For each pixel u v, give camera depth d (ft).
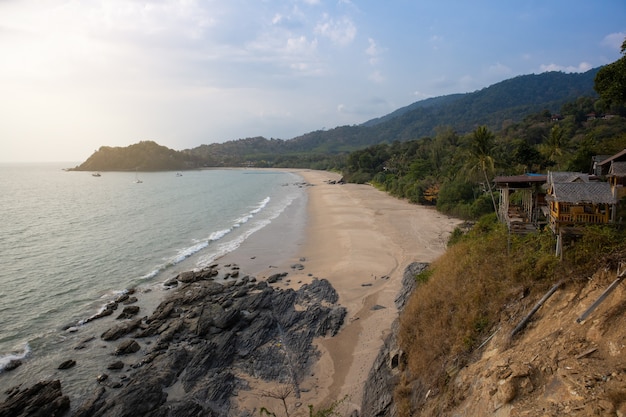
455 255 83.51
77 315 93.20
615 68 96.07
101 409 59.62
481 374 42.24
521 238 67.10
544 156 180.65
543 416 31.55
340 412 61.05
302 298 99.45
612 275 39.40
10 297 102.12
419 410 49.70
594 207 54.08
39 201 283.59
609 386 30.22
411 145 433.48
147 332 83.87
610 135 210.59
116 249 147.95
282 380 69.00
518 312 48.52
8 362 73.10
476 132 147.23
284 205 266.16
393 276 111.75
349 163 489.67
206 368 71.46
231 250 148.05
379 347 76.74
